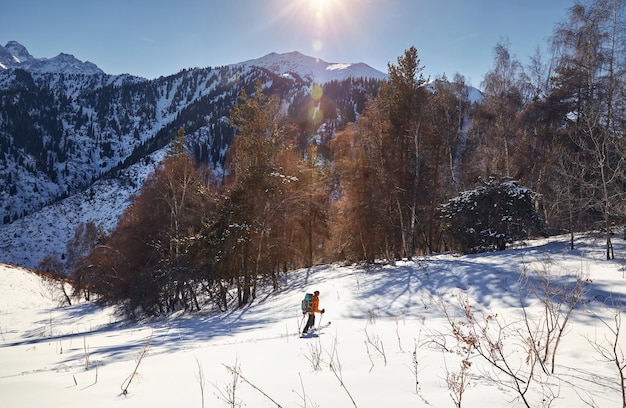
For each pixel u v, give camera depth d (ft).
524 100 94.48
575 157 56.24
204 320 54.90
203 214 83.71
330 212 95.50
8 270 157.48
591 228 55.67
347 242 77.36
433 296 37.86
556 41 71.56
